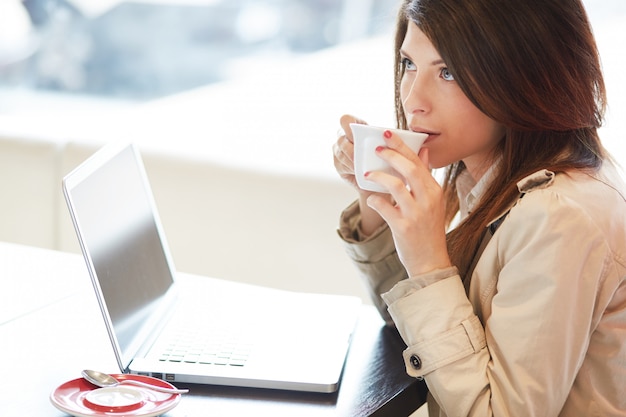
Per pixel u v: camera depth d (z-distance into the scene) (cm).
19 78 436
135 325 116
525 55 111
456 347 108
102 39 431
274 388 108
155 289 130
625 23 272
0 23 430
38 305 132
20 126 234
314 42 399
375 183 113
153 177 216
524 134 117
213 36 422
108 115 432
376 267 140
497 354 107
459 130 116
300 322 132
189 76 430
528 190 111
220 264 212
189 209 213
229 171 210
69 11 429
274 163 211
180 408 101
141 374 108
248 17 413
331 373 111
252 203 207
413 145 110
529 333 104
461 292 111
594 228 106
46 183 223
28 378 107
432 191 110
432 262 112
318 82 302
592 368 115
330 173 205
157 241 137
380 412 106
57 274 148
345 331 129
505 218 112
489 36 110
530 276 105
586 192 110
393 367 120
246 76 419
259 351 118
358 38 370
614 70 239
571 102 115
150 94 436
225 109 289
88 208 110
